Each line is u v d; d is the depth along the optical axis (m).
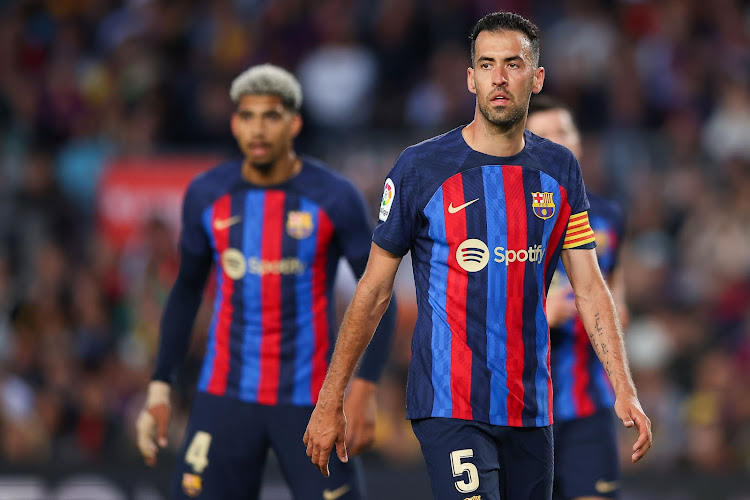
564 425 18.58
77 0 44.34
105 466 24.08
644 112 40.72
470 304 13.46
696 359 31.06
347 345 13.45
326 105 40.84
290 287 17.55
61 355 29.22
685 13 43.78
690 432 29.16
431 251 13.61
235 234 17.59
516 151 13.68
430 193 13.48
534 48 13.46
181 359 18.53
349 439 17.12
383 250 13.60
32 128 39.78
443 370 13.52
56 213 35.25
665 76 41.69
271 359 17.48
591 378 18.70
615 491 18.58
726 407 29.25
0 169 36.66
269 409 17.44
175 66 41.84
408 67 41.56
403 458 27.91
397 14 41.97
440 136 13.95
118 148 38.06
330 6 42.38
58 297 31.11
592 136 36.84
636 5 43.47
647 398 29.20
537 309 13.63
